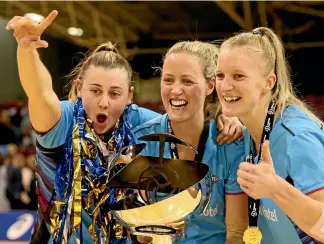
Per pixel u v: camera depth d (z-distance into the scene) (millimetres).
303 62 9750
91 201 1966
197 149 2131
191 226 2145
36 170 2072
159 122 2199
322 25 9008
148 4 8406
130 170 1847
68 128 2004
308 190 1667
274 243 1929
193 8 8734
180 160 1865
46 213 2037
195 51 2041
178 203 1760
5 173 6336
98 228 1965
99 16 8820
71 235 1929
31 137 8781
